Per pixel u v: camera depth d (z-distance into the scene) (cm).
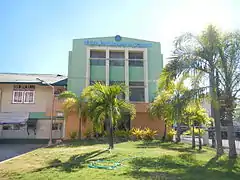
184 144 2353
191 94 1378
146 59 3403
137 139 2773
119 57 3447
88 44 3378
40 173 1034
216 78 1411
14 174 1028
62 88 3481
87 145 2209
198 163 1292
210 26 1423
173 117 1416
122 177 941
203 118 2014
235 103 1407
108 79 3322
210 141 2377
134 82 3378
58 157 1492
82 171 1056
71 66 3312
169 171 1067
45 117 3347
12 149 2361
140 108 3067
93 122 1903
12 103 3444
